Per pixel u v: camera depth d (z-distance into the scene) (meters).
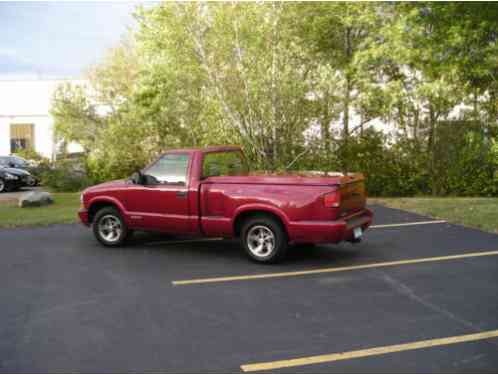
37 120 32.88
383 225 10.74
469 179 16.44
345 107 14.76
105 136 18.98
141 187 8.52
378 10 15.70
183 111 14.66
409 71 15.98
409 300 6.03
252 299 6.14
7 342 4.96
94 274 7.29
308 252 8.45
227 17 12.75
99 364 4.47
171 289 6.56
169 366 4.43
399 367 4.37
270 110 13.21
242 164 9.16
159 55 16.17
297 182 7.34
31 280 7.00
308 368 4.37
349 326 5.26
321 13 15.91
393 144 16.91
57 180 20.41
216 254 8.39
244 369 4.37
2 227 11.05
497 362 4.44
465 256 8.02
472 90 14.92
